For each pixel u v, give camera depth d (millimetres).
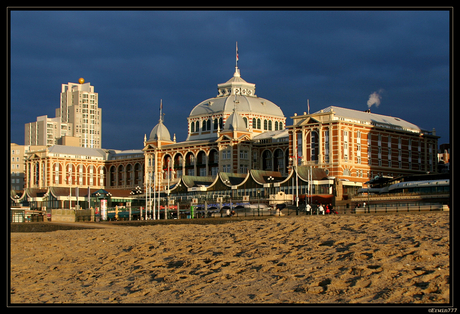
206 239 50719
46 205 182250
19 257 50469
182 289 34906
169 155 194875
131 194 186750
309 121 149875
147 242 52438
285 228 50844
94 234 64188
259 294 31984
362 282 31891
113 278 40188
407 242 38875
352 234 44469
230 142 175375
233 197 141500
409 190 117188
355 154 146875
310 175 127000
